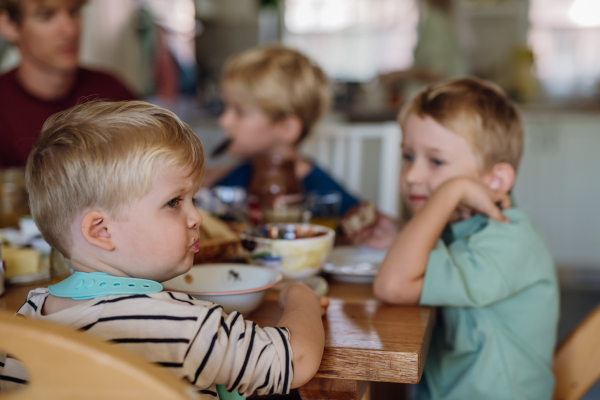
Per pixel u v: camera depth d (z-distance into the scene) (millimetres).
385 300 822
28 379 573
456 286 814
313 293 749
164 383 351
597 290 3256
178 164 573
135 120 571
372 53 4809
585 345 923
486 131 1030
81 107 609
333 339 655
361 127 1955
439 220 876
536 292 906
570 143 3393
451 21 3688
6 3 1621
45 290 618
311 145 1999
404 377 611
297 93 1581
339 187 1661
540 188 3480
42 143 583
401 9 4680
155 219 570
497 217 919
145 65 3592
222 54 4586
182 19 4148
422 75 3533
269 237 972
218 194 1298
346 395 631
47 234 599
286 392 572
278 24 4703
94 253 579
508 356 895
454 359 939
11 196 1125
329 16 4809
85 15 3076
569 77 4336
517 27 4246
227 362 541
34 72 1787
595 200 3420
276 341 573
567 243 3506
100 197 551
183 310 535
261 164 1275
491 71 4328
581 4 4207
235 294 679
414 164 1095
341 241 1284
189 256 614
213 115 3621
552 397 921
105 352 350
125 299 537
